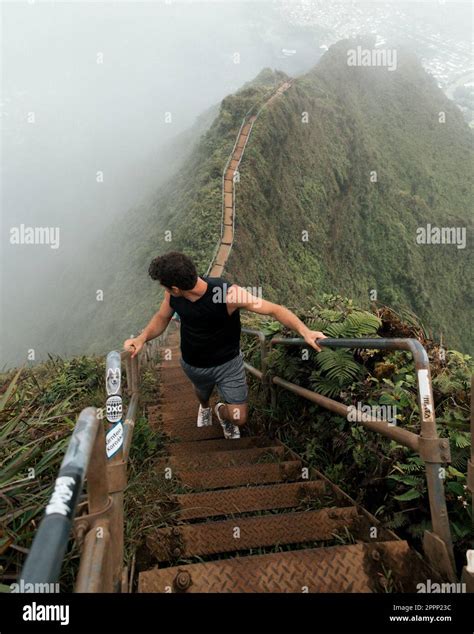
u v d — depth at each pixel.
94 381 5.42
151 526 2.06
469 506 1.83
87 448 1.03
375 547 1.72
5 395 2.52
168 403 5.52
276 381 3.68
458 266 58.72
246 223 32.81
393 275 54.19
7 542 1.54
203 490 2.64
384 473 2.30
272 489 2.42
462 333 56.88
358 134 59.31
